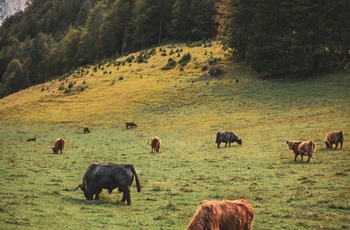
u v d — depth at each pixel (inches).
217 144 1503.4
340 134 1192.8
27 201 671.1
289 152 1227.9
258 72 2738.7
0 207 601.9
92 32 5172.2
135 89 2952.8
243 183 860.0
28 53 7431.1
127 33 5088.6
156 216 592.7
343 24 2564.0
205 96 2532.0
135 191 805.2
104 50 5132.9
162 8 4704.7
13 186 823.1
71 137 1978.3
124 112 2512.3
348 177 854.5
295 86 2431.1
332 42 2532.0
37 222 537.0
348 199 674.8
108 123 2329.0
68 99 3110.2
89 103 2888.8
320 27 2504.9
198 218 354.9
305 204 657.6
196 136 1753.2
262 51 2655.0
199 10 4343.0
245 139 1545.3
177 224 548.7
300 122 1726.1
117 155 1368.1
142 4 4707.2
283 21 2704.2
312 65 2536.9
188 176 965.8
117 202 693.3
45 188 817.5
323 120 1692.9
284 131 1583.4
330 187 774.5
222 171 1016.2
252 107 2183.8
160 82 2997.0
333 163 1013.2
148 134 1913.1
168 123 2129.7
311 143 1066.1
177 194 770.8
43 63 5989.2
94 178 703.1
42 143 1802.4
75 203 674.8
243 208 387.9
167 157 1286.9
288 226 544.1
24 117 2812.5
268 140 1464.1
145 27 4734.3
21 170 1057.5
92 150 1515.7
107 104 2760.8
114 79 3371.1
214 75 2898.6
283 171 967.0
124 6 5103.3
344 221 565.0
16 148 1627.7
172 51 3759.8
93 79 3531.0
